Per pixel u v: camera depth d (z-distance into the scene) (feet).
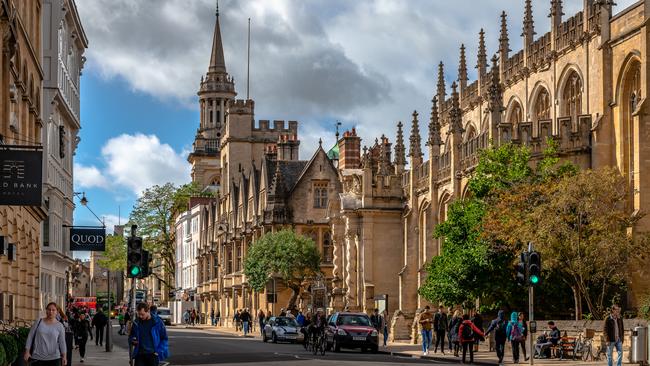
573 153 223.10
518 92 283.18
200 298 566.36
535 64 269.64
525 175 204.95
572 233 185.37
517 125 225.97
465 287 204.54
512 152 209.46
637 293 200.85
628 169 217.77
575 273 188.85
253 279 354.54
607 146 221.05
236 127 555.28
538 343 178.29
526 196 195.42
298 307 360.07
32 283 197.77
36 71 194.18
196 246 588.09
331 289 348.59
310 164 395.96
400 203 312.09
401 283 299.17
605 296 203.92
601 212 189.16
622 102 219.61
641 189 208.03
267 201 397.60
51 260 284.82
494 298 206.08
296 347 238.27
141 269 150.10
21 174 125.80
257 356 191.21
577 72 245.04
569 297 204.13
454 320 189.57
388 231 311.47
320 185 394.93
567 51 250.37
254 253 354.13
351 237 313.73
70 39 320.29
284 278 349.61
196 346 238.68
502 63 294.66
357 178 317.42
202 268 563.07
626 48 217.56
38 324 92.12
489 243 200.64
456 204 216.13
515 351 167.22
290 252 348.38
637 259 193.47
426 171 288.92
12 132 159.94
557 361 166.91
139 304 94.99
